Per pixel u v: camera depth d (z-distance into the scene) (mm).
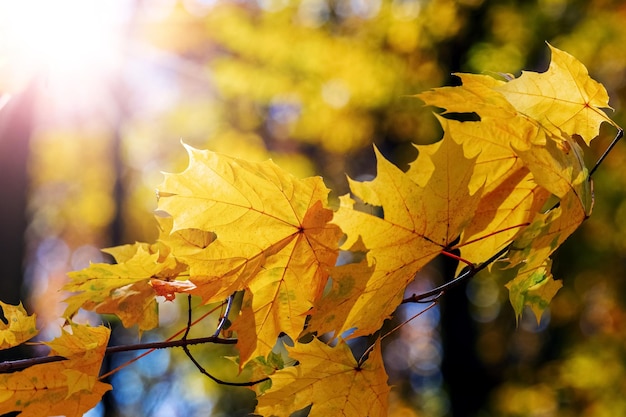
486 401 10219
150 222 14039
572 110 1326
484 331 12062
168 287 1323
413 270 1180
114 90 12711
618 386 9641
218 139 12117
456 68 9617
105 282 1366
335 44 9594
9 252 6238
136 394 13328
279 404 1310
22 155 6445
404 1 9344
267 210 1211
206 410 13203
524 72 1315
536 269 1241
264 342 1245
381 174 1121
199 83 12586
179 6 10289
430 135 9805
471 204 1142
